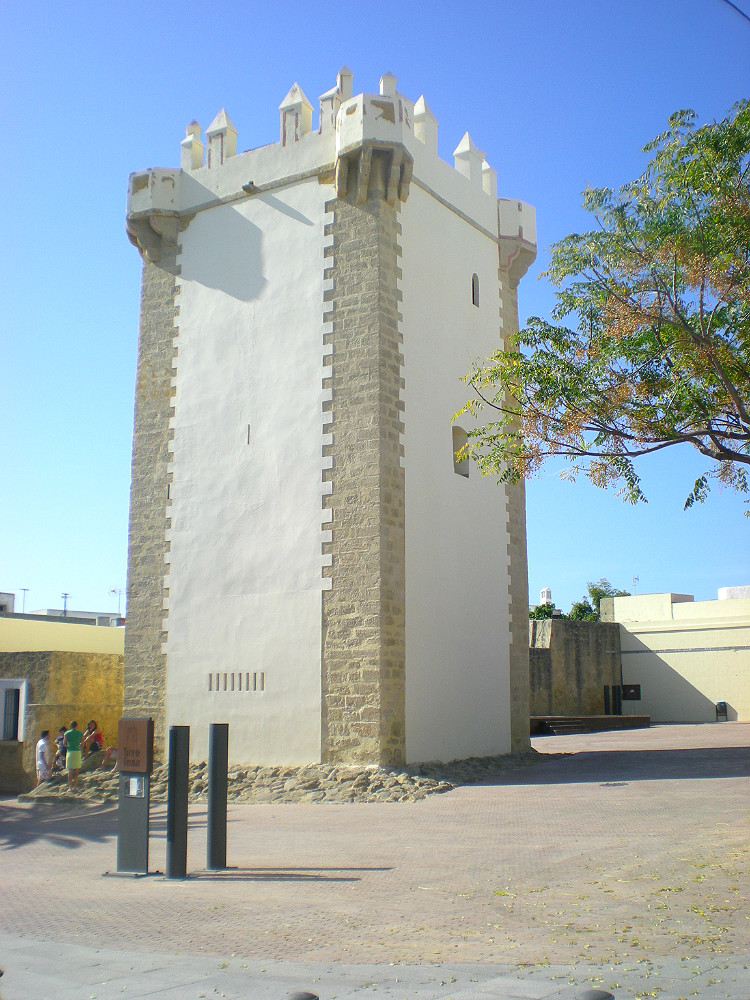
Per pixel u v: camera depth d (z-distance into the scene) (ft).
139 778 39.11
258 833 46.42
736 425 47.44
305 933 26.99
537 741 99.25
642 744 85.81
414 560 64.59
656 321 47.03
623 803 47.83
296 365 67.41
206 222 74.59
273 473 66.95
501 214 82.43
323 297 67.00
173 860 37.14
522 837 40.65
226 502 68.95
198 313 73.56
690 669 144.97
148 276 77.10
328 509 63.87
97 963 24.49
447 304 72.54
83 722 80.38
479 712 70.33
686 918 26.37
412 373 66.95
